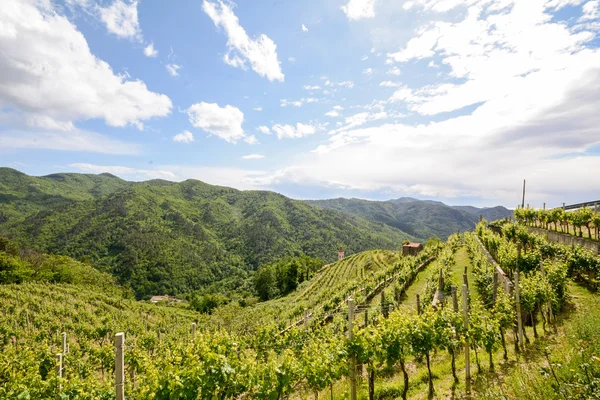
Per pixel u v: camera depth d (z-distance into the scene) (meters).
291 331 17.91
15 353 16.20
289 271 86.94
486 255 26.58
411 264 33.44
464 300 9.86
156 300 87.06
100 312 40.72
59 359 9.88
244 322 42.22
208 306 76.94
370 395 9.34
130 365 17.20
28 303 37.34
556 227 26.30
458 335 9.89
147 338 28.56
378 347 9.21
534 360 9.50
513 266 18.44
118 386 5.85
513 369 9.28
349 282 44.22
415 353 9.30
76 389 8.90
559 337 10.48
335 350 9.69
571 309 13.58
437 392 9.33
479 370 10.15
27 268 64.88
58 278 70.00
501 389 6.38
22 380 9.59
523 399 5.58
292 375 9.22
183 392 7.34
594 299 12.28
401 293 26.72
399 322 9.84
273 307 57.19
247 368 8.66
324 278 78.06
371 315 19.23
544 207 31.25
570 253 17.48
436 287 22.97
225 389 8.23
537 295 12.45
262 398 8.58
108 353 19.41
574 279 17.12
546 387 5.50
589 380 4.60
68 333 30.89
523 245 23.95
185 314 56.91
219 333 11.32
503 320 11.20
